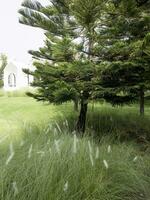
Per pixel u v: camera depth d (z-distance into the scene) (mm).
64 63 5801
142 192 3723
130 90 6121
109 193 3412
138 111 9359
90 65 5711
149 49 5359
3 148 3844
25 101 13570
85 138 4734
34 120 7129
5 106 11477
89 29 5977
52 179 3104
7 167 3090
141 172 4090
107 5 5809
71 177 3254
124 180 3723
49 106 10727
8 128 5887
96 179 3418
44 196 2889
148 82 5918
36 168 3127
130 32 6078
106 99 6230
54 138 4188
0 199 2709
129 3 5574
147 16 5875
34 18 6676
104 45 6082
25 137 4617
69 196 3070
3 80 38062
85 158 3613
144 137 6410
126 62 5383
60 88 5668
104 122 7090
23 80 34500
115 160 4062
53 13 6762
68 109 8547
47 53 6867
